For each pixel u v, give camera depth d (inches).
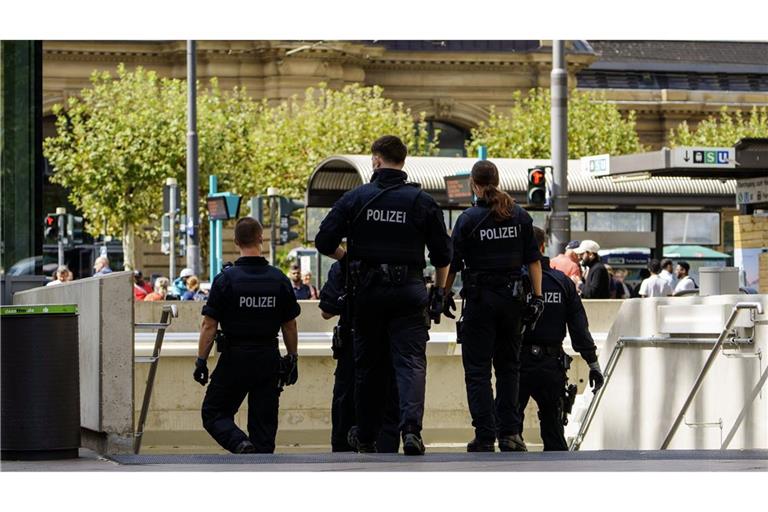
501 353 477.1
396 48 3324.3
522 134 3105.3
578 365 809.5
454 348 784.3
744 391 534.0
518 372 481.1
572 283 540.7
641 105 3582.7
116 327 442.3
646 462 371.6
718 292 619.8
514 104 3395.7
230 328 484.1
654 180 1615.4
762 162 1022.4
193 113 1775.3
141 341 807.1
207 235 2679.6
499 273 464.8
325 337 831.1
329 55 3179.1
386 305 411.8
